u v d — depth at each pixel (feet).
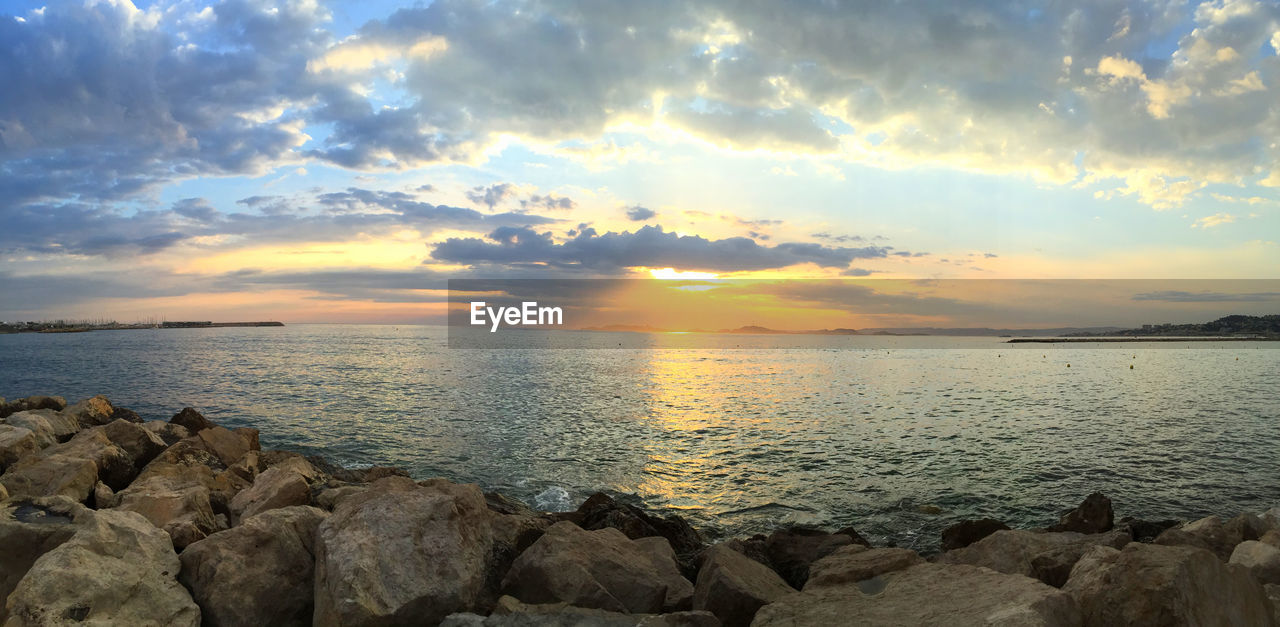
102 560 23.09
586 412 147.64
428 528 25.62
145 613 22.07
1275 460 97.30
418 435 114.83
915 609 20.94
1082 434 120.06
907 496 78.18
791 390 206.69
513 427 124.67
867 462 96.22
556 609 21.93
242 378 221.66
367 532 24.44
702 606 25.93
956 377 266.16
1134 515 72.23
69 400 165.68
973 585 22.18
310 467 61.98
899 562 26.22
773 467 92.89
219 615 23.63
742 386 220.64
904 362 392.06
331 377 226.99
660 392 195.72
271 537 26.71
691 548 48.39
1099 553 22.86
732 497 77.77
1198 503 76.69
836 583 25.38
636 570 28.25
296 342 604.49
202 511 35.50
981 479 86.07
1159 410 154.51
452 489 30.07
